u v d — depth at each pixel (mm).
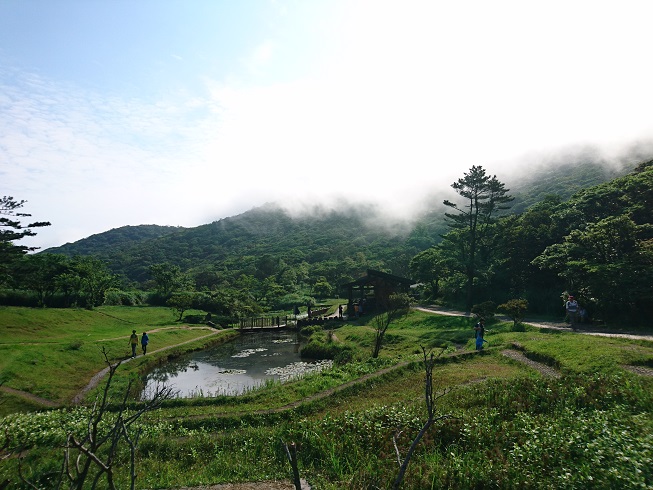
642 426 8789
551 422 10273
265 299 82750
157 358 31688
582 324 27797
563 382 13406
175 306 55875
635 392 11297
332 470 9828
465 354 22656
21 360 23984
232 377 27125
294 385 19828
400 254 116750
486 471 8375
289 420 15156
